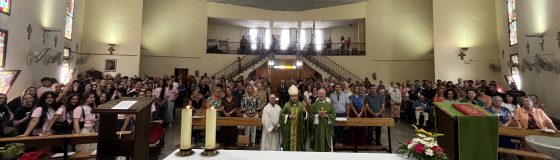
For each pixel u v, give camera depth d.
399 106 8.73
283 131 4.38
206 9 15.30
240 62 15.21
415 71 13.65
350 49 17.11
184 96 9.77
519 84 8.48
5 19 5.57
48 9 7.20
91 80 7.69
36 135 3.91
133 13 11.26
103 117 1.91
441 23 10.80
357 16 15.24
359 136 5.52
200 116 5.32
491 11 10.29
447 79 10.55
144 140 1.87
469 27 10.47
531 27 6.93
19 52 6.03
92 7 10.90
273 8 16.56
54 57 7.52
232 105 5.64
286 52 15.87
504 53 9.59
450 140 2.00
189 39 14.43
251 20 16.42
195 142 5.61
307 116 4.73
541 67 6.48
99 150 1.88
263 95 6.13
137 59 11.12
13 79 5.82
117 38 11.02
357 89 5.96
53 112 4.23
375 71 14.48
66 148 3.64
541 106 5.62
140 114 1.79
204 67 14.88
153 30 13.66
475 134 1.86
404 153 2.00
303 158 1.96
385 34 14.39
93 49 10.77
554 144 2.02
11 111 4.69
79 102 4.36
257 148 5.40
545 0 6.29
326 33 18.83
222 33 18.17
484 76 10.20
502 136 4.59
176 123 8.01
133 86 7.21
